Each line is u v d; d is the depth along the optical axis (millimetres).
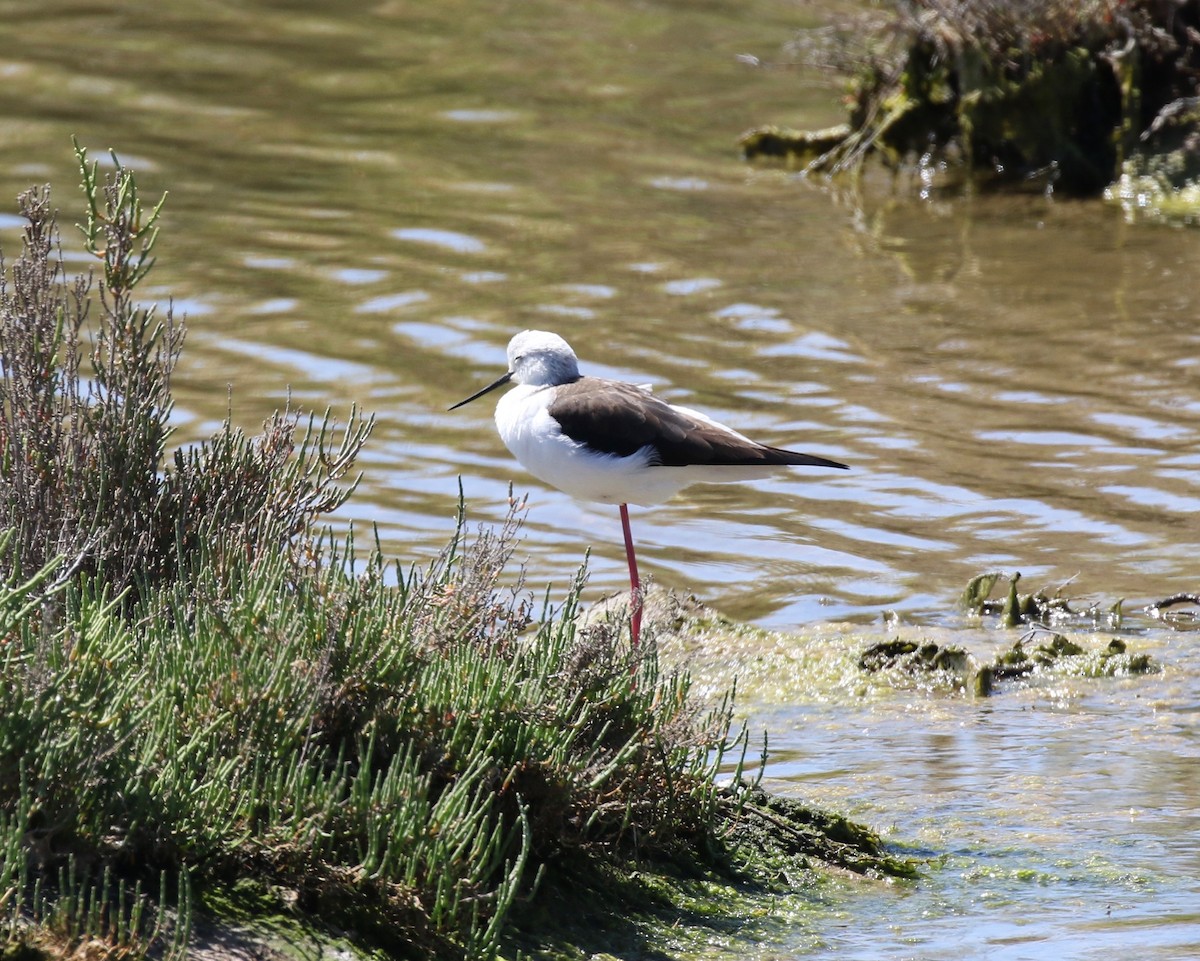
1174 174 22984
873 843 8039
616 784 7660
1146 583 12148
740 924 7211
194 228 21047
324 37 31750
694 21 33344
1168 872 7754
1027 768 9117
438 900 6402
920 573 12531
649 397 11195
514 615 8492
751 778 8969
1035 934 7109
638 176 24250
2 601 6449
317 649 7355
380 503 13594
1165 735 9570
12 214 20922
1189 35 23641
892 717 10031
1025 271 20000
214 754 6801
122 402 9445
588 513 13766
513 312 18453
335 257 20203
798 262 20438
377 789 6645
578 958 6719
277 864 6512
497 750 7324
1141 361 16922
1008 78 24031
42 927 5641
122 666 6977
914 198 23344
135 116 26141
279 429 9789
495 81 29234
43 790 6117
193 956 5883
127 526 8852
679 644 11188
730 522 13617
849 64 25609
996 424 15398
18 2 33188
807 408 15812
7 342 9031
